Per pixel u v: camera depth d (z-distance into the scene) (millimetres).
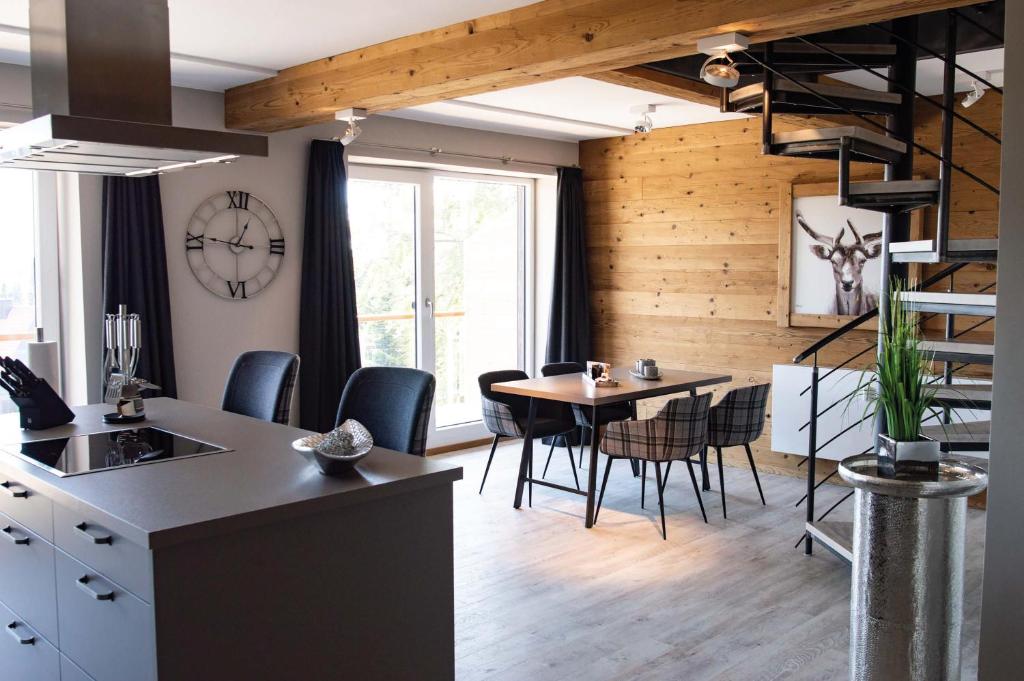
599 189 7621
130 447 2961
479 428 7453
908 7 2969
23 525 2750
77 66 3088
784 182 6402
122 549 2164
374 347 6660
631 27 3432
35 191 4930
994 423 2783
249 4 3725
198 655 2131
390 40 4340
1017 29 2682
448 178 7051
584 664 3389
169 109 3320
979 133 5578
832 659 3432
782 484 6250
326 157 5840
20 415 3299
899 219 4512
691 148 6961
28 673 2793
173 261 5258
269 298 5734
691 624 3771
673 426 4797
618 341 7594
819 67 4207
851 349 6184
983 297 3826
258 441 3062
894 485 2711
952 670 2816
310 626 2346
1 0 3623
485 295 7523
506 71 3893
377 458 2791
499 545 4816
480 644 3568
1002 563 2775
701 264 6977
